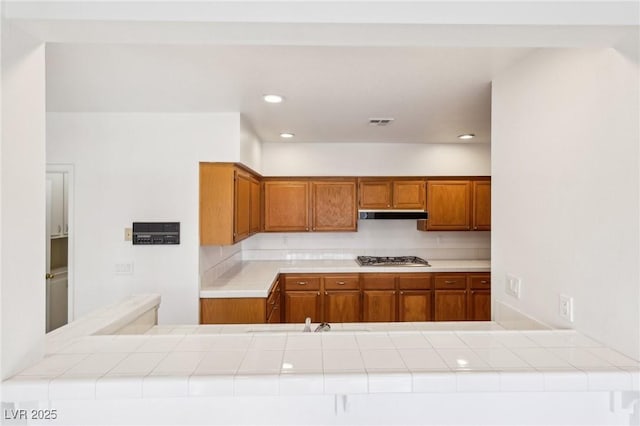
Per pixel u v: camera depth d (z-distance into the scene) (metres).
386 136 3.67
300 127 3.25
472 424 1.16
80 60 1.74
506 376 0.97
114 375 0.98
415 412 1.16
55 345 1.20
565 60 1.38
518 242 1.71
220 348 1.18
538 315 1.55
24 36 1.00
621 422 1.14
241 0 0.98
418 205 4.02
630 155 1.10
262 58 1.73
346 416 1.16
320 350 1.16
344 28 1.02
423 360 1.07
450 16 0.99
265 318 2.84
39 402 1.08
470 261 4.18
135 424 1.13
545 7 0.99
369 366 1.03
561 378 0.98
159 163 2.77
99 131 2.75
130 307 1.71
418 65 1.80
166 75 1.95
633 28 1.02
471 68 1.82
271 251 4.32
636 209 1.09
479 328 1.73
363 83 2.07
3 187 0.94
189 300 2.79
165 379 0.95
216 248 3.28
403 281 3.79
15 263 0.98
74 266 2.78
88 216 2.77
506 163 1.82
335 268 3.77
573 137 1.34
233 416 1.15
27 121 1.02
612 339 1.17
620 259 1.14
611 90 1.17
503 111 1.84
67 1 0.95
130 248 2.79
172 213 2.79
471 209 4.04
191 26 1.00
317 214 3.99
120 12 0.96
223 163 2.81
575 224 1.33
